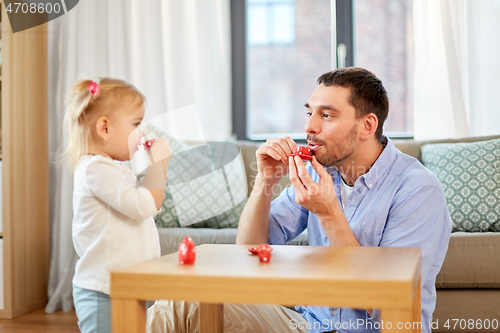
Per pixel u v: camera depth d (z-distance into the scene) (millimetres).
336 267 649
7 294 2041
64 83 2412
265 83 2877
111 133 1106
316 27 2830
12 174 2066
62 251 2234
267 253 709
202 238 1636
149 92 2559
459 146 1945
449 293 1522
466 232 1639
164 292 608
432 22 2375
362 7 2766
